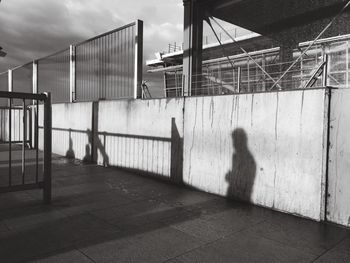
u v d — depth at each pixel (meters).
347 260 2.69
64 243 2.93
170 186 5.51
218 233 3.28
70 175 6.32
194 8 7.26
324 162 3.64
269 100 4.19
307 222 3.69
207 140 5.06
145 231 3.29
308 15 8.80
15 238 3.03
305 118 3.80
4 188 3.84
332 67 9.30
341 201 3.54
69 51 9.46
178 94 7.92
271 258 2.70
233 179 4.66
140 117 6.46
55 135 9.86
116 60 7.46
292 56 10.23
